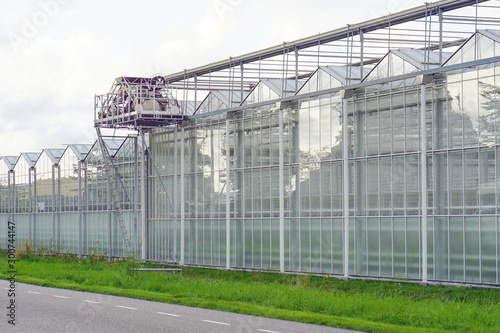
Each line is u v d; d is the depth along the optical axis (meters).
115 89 44.81
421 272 30.05
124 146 49.22
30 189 60.00
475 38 29.22
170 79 45.16
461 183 28.89
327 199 34.34
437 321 19.83
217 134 41.53
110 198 49.97
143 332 17.94
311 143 35.34
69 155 54.62
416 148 30.66
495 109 27.88
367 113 32.78
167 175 45.59
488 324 19.41
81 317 20.92
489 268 27.64
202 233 42.22
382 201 31.89
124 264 35.97
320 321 19.67
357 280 32.09
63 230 55.56
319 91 34.50
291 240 36.03
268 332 17.97
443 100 29.72
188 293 27.19
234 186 39.88
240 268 39.16
